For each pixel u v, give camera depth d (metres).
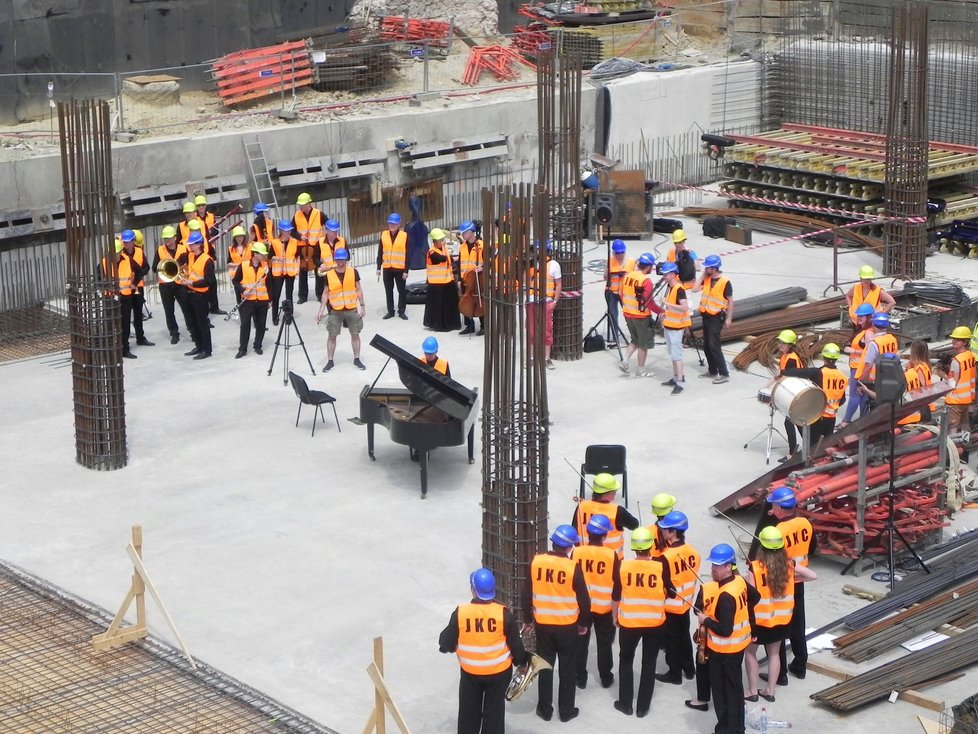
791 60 37.69
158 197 28.97
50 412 22.14
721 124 38.38
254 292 24.16
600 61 39.84
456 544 17.41
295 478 19.41
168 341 25.55
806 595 16.03
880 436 16.78
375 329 26.08
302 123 31.70
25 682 14.32
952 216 31.12
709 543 17.23
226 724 13.55
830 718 13.60
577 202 23.62
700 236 32.81
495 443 14.80
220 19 35.16
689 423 21.33
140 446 20.58
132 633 15.15
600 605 13.91
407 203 32.84
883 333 19.89
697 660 13.58
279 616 15.68
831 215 32.47
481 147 33.97
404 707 13.89
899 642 14.79
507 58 38.16
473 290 24.98
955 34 34.75
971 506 18.48
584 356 24.56
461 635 12.64
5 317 26.97
